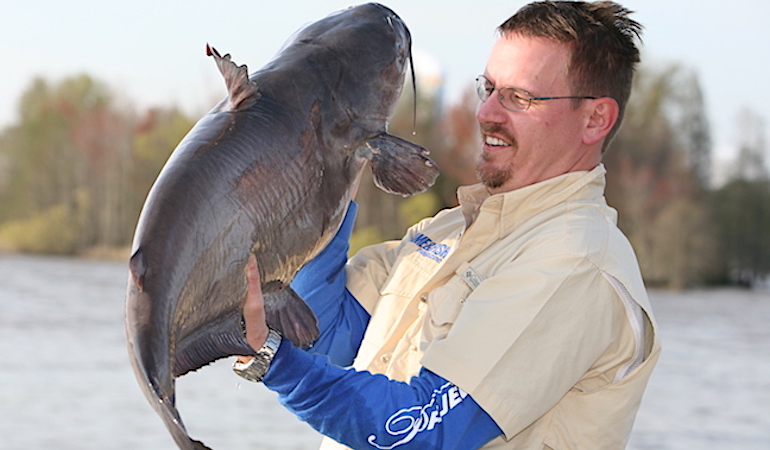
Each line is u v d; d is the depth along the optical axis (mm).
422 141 39656
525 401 2656
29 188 49062
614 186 42125
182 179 2510
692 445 11719
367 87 2984
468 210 3123
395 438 2609
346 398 2605
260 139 2674
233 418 12164
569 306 2709
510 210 2932
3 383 13992
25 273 34375
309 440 11008
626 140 43469
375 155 2979
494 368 2654
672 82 43938
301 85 2844
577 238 2787
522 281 2734
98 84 50688
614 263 2789
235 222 2576
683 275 40656
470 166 39781
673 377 16688
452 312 2898
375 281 3336
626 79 3033
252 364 2607
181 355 2498
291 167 2730
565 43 2939
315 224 2842
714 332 23984
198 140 2605
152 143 48500
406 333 3045
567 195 2924
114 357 16734
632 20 3057
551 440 2830
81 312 23109
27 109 50250
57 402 12891
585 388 2844
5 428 11336
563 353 2691
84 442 10727
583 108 2971
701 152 43625
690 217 41125
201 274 2492
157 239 2414
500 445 2771
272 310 2840
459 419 2635
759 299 36719
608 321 2762
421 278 3160
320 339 3244
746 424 12914
